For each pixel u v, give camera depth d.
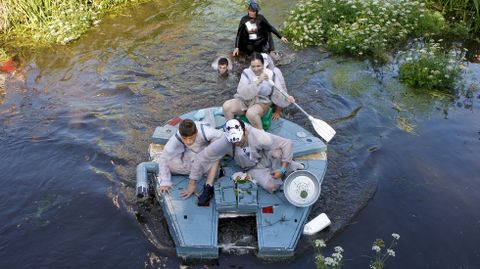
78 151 5.79
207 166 4.68
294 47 8.37
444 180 5.36
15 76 7.55
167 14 9.66
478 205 5.02
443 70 7.35
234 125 4.55
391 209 4.93
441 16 9.37
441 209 4.96
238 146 4.73
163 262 4.32
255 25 7.79
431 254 4.43
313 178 4.66
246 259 4.34
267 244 4.30
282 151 4.70
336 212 4.88
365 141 5.96
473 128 6.34
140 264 4.32
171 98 6.81
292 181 4.66
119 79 7.35
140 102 6.75
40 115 6.52
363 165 5.53
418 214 4.88
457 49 8.63
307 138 5.52
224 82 7.18
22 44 8.53
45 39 8.62
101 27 9.11
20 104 6.79
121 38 8.69
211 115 5.82
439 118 6.54
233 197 4.65
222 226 4.68
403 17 9.06
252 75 5.60
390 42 8.71
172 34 8.80
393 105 6.79
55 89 7.16
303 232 4.56
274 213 4.60
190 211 4.59
